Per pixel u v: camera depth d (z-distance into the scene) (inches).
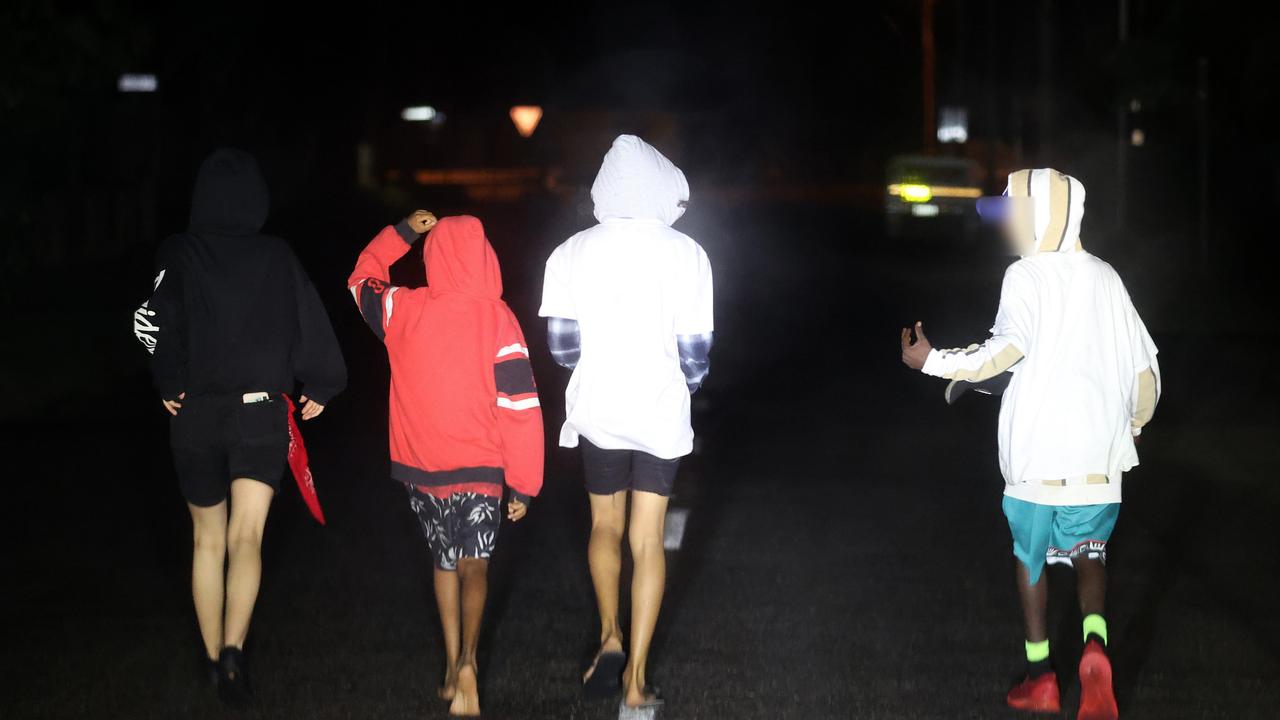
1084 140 2127.2
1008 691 346.3
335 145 2982.3
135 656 372.8
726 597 430.3
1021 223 326.3
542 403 800.3
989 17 2741.1
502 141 3580.2
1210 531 514.3
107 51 1109.1
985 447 677.9
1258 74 1593.3
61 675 357.1
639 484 340.2
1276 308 1229.7
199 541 340.2
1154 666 365.4
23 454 646.5
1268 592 436.5
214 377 330.3
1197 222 1750.7
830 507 553.3
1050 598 428.5
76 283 1418.6
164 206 2188.7
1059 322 323.3
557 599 429.1
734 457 653.9
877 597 430.3
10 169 1263.5
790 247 2003.0
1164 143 1843.0
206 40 2158.0
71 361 941.2
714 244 1905.8
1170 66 1657.2
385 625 401.4
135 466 621.3
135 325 330.3
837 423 744.3
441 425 330.6
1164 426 730.2
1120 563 471.5
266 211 343.6
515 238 1926.7
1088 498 322.3
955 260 1820.9
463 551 335.9
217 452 335.3
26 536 501.0
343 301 1299.2
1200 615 412.5
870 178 3917.3
